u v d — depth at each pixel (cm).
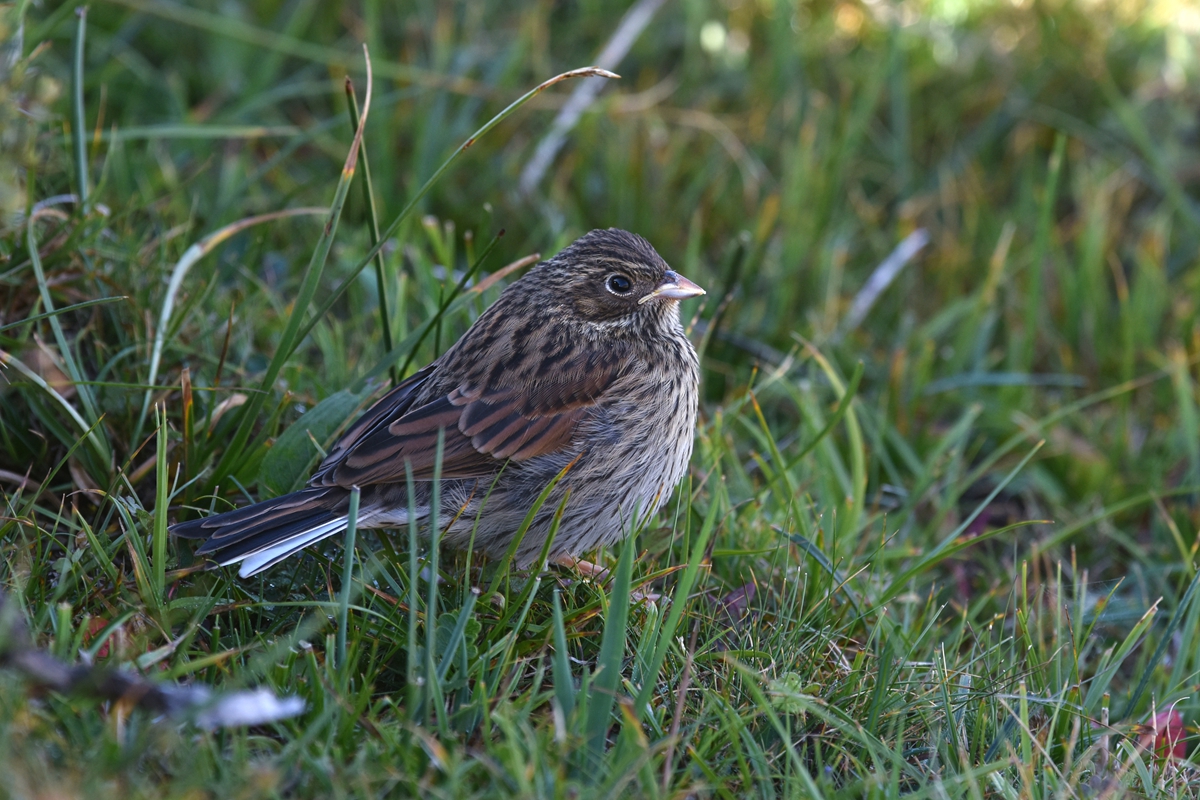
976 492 1150
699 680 720
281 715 552
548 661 740
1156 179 1455
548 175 1365
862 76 1496
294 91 1287
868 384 1211
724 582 851
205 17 1351
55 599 667
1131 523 1111
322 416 840
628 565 659
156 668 665
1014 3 1633
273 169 1258
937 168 1464
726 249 1265
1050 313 1331
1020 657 848
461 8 1498
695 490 930
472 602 669
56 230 910
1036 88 1528
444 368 851
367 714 663
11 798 503
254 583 769
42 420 828
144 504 826
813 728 712
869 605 847
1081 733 743
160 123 1308
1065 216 1473
